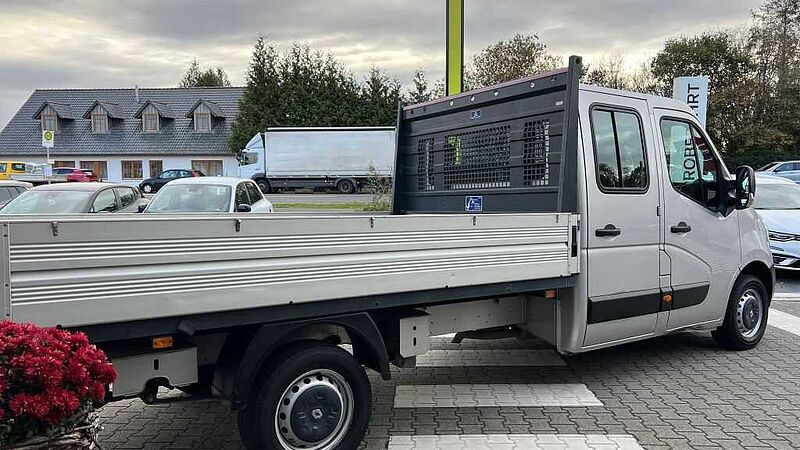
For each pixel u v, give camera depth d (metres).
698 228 5.92
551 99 5.04
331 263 3.54
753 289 6.66
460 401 5.14
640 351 6.66
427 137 6.57
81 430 2.72
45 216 3.49
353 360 3.86
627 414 4.81
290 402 3.67
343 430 3.88
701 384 5.55
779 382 5.59
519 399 5.18
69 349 2.65
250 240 3.26
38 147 49.72
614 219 5.15
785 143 42.12
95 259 2.81
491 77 42.88
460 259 4.09
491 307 5.13
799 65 42.03
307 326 3.73
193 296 3.09
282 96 46.09
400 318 4.39
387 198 18.28
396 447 4.20
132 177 49.81
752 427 4.55
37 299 2.68
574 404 5.05
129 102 52.97
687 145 5.93
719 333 6.55
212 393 3.76
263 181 39.72
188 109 52.25
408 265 3.85
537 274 4.54
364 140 38.34
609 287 5.13
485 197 5.77
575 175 4.84
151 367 3.36
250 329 3.55
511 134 5.46
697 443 4.25
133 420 4.80
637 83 48.88
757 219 6.70
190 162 49.50
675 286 5.70
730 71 44.22
